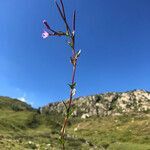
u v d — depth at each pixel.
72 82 4.96
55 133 97.75
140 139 163.25
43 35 5.11
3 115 149.25
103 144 127.81
